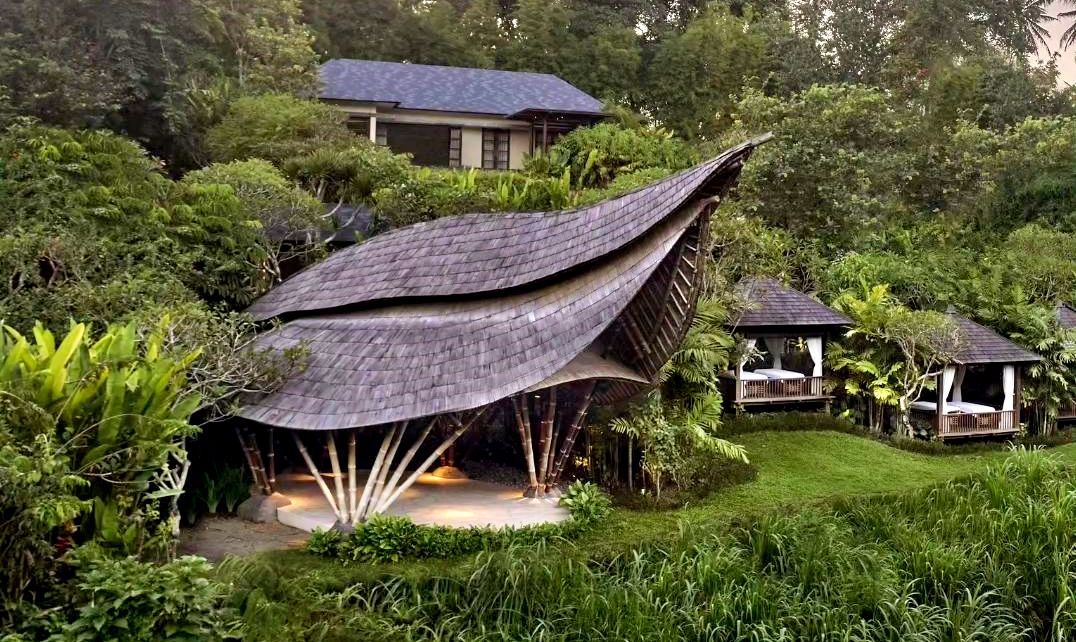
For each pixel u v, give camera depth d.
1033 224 34.94
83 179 17.80
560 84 40.78
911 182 38.28
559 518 13.37
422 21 45.34
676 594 11.14
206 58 30.25
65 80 24.44
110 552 8.88
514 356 12.41
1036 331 23.58
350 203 25.44
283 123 27.27
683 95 44.81
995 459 18.67
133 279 14.85
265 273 19.61
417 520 13.03
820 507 14.49
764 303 22.59
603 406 15.73
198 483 13.95
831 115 32.31
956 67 42.81
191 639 7.82
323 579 10.70
